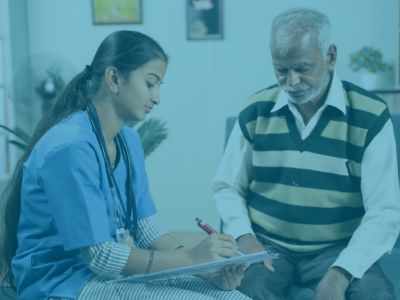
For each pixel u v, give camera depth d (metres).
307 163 1.36
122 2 3.42
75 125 1.00
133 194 1.19
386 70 3.05
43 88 2.57
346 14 3.09
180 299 0.95
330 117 1.35
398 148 1.61
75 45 3.55
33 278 0.99
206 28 3.31
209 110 3.39
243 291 1.22
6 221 1.11
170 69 3.41
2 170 3.48
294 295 1.31
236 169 1.53
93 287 0.95
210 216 3.46
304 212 1.36
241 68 3.30
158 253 1.01
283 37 1.24
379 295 1.10
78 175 0.93
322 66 1.26
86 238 0.92
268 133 1.44
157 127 2.74
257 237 1.46
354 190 1.36
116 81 1.03
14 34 3.49
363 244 1.21
